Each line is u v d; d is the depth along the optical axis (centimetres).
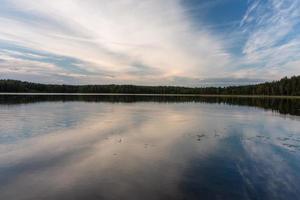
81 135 1405
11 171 824
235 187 712
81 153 1038
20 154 1013
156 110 3156
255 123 1989
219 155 1039
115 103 4619
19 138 1304
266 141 1324
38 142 1220
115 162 925
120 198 641
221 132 1577
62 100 5175
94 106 3669
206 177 786
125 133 1488
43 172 818
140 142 1259
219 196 657
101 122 1919
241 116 2512
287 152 1098
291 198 649
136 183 734
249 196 658
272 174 819
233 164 919
